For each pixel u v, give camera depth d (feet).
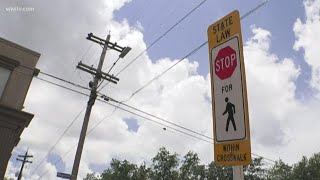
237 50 11.46
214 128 11.40
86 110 62.28
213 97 11.87
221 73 11.84
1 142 55.01
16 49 61.93
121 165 178.70
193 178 178.40
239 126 10.38
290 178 159.33
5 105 57.21
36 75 63.26
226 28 12.35
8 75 60.44
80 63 63.41
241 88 10.76
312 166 155.22
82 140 60.23
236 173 10.00
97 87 63.10
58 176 56.59
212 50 12.74
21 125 58.08
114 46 68.54
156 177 176.24
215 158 11.00
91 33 67.51
